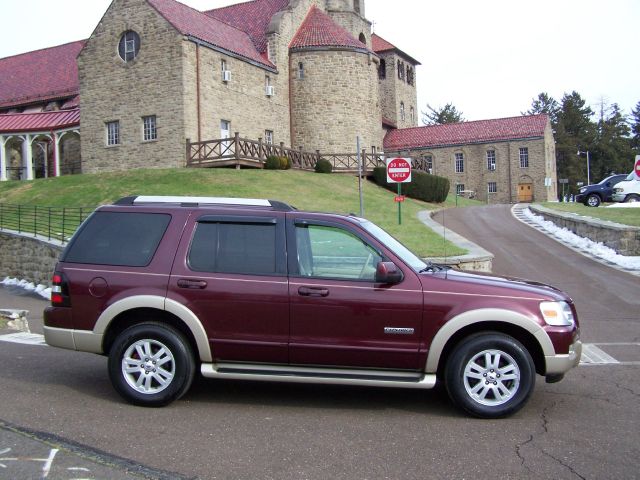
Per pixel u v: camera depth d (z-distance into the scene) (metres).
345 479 4.41
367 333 5.88
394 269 5.85
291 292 5.94
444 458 4.82
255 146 33.16
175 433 5.35
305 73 40.84
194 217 6.31
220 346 6.02
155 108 32.69
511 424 5.67
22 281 19.89
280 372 5.96
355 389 6.92
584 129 94.06
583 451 4.98
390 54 59.72
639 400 6.46
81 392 6.61
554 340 5.77
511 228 26.03
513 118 58.28
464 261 15.00
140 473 4.45
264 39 41.38
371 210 27.05
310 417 5.86
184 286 6.06
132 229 6.37
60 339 6.23
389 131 60.22
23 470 4.46
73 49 47.22
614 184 32.75
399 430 5.50
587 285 15.09
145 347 6.12
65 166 40.50
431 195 37.69
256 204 6.46
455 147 57.59
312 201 27.45
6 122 38.25
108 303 6.13
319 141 40.78
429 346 5.83
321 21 42.94
